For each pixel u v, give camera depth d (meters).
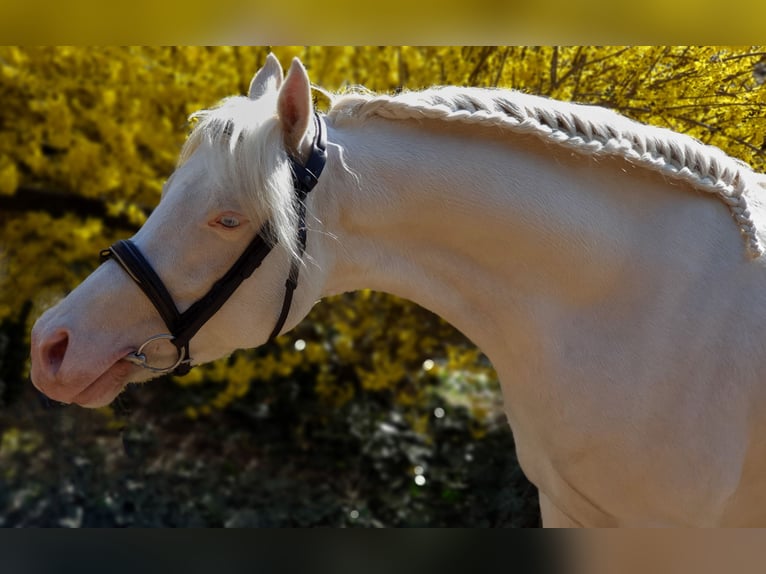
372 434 3.49
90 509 3.24
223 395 3.59
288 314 1.54
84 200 3.76
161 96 3.43
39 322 1.51
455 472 3.31
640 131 1.50
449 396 3.66
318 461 3.52
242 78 3.40
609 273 1.49
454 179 1.51
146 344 1.51
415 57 3.01
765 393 1.45
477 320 1.61
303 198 1.47
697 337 1.45
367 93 1.68
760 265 1.47
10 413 3.72
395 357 3.55
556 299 1.52
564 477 1.59
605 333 1.50
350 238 1.56
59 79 3.54
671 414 1.46
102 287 1.49
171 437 3.64
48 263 3.80
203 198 1.45
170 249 1.47
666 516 1.52
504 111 1.50
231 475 3.45
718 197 1.50
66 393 1.49
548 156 1.52
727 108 2.09
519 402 1.61
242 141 1.42
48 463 3.47
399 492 3.31
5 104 3.68
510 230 1.51
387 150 1.52
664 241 1.48
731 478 1.47
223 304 1.50
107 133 3.50
